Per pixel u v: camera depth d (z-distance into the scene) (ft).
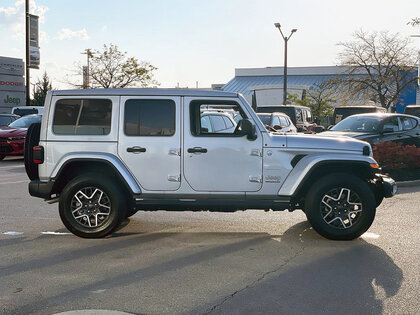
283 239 21.80
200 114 22.12
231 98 21.89
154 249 20.08
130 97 21.88
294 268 17.47
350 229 21.25
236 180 21.68
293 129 61.16
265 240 21.62
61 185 22.81
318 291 15.11
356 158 21.34
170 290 15.23
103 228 21.63
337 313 13.43
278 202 21.80
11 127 60.34
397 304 14.08
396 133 46.11
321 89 152.05
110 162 21.56
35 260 18.49
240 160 21.61
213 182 21.71
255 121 21.76
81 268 17.49
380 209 28.86
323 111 143.33
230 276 16.57
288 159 21.61
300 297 14.61
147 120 21.89
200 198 21.84
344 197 21.50
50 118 22.04
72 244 20.90
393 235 22.49
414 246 20.53
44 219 26.16
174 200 21.89
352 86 138.82
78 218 21.85
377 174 22.21
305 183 22.36
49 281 16.08
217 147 21.61
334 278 16.35
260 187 21.67
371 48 135.54
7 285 15.70
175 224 24.97
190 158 21.68
